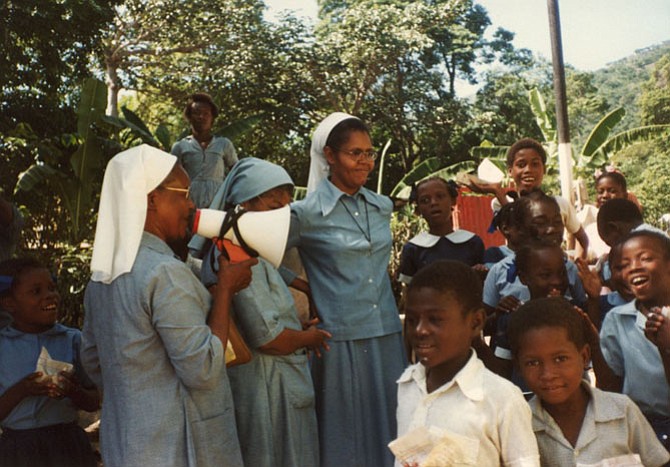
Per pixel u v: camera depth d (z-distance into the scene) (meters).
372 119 35.16
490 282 4.48
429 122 35.53
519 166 6.01
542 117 20.28
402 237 14.85
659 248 3.38
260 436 3.47
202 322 3.04
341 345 3.84
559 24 14.18
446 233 5.20
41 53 13.88
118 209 3.05
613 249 3.59
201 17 30.33
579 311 3.35
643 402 3.34
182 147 10.04
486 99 41.22
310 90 32.12
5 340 3.96
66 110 14.92
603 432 2.88
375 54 31.66
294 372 3.63
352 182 3.98
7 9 13.05
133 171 3.05
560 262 3.99
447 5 33.66
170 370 3.03
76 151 12.73
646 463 2.91
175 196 3.17
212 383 2.99
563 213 5.57
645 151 49.59
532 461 2.66
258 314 3.46
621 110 17.72
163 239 3.21
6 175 12.77
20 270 3.98
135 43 30.06
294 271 4.20
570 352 2.81
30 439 3.81
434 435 2.63
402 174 37.41
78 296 10.89
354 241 3.92
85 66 14.93
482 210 18.27
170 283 2.98
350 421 3.81
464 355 2.83
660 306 3.36
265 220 3.25
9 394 3.69
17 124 14.01
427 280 2.82
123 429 2.98
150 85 31.73
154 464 2.94
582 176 18.20
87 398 3.85
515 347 2.90
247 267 3.25
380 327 3.88
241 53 30.42
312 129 33.09
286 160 33.47
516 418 2.69
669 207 33.62
